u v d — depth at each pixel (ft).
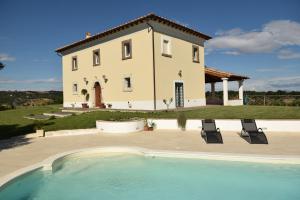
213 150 31.71
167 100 70.44
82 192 23.53
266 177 25.13
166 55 70.54
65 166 30.12
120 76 74.95
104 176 27.30
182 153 30.71
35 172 25.13
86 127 51.34
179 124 48.06
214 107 72.49
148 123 50.80
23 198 22.41
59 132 45.55
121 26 71.36
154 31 67.21
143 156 32.35
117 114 61.87
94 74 84.23
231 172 26.66
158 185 24.90
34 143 38.60
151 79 66.64
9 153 32.07
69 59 95.76
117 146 34.88
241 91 92.17
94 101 85.51
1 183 20.90
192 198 22.21
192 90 80.02
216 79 93.25
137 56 70.08
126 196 22.88
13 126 57.16
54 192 23.59
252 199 21.58
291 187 23.36
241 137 39.75
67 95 97.76
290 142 34.88
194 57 83.25
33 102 131.85
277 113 53.21
